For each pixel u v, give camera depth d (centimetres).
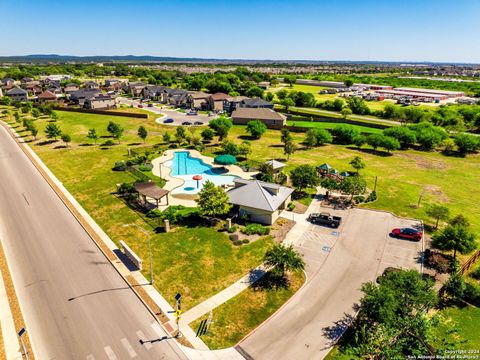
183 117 11588
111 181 5716
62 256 3609
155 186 4916
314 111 13312
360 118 11762
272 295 3053
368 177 6119
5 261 3500
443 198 5256
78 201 4950
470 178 6175
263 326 2698
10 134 8969
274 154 7531
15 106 12900
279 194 4591
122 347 2466
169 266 3431
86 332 2597
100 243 3853
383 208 4866
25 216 4494
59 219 4425
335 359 2397
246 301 2970
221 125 8631
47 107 11812
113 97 13225
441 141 8094
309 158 7281
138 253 3653
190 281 3219
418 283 2594
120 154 7238
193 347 2478
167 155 7300
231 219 4384
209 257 3591
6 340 2498
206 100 13388
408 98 16300
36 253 3656
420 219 4531
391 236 4100
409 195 5341
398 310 2484
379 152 7888
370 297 2500
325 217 4350
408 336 2352
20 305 2870
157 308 2862
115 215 4522
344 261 3588
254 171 6400
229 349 2470
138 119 11131
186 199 5103
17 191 5309
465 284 3052
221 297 3012
